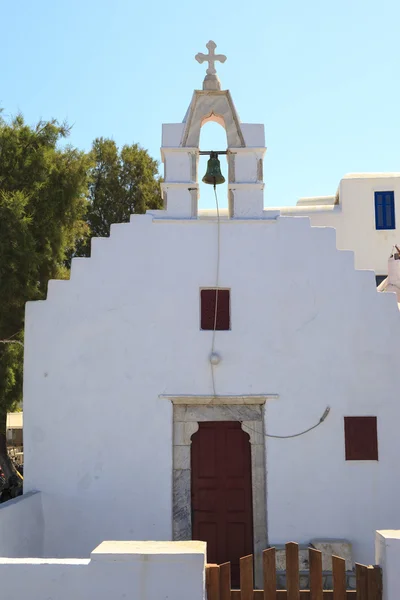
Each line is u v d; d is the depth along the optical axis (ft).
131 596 16.38
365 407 29.86
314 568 17.62
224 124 32.40
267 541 28.73
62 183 39.58
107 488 29.09
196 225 30.89
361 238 58.54
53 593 16.47
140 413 29.60
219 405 29.96
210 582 17.29
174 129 31.76
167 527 28.73
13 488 40.47
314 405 29.81
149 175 81.41
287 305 30.50
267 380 29.91
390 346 30.35
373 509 29.04
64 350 30.07
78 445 29.43
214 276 30.55
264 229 30.99
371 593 17.33
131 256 30.60
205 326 30.27
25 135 38.45
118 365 29.91
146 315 30.22
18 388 48.26
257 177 31.68
